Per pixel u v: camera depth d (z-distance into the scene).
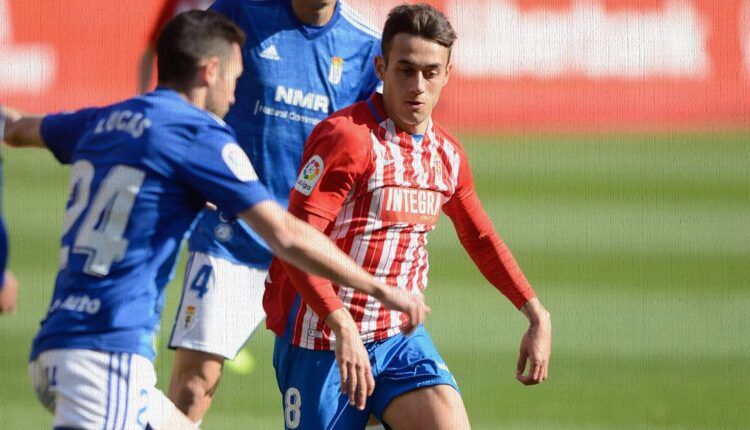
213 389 17.02
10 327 24.27
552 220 32.81
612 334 24.12
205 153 11.37
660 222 32.69
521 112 48.44
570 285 27.45
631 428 19.00
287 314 13.91
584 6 49.09
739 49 49.09
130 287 11.41
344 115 13.43
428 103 13.27
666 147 43.12
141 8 45.16
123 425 11.41
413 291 13.88
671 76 49.00
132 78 45.03
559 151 42.41
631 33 48.97
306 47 17.00
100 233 11.37
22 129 12.38
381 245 13.46
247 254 17.03
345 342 12.50
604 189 36.38
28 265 28.77
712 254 29.97
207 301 16.77
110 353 11.34
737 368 22.20
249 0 16.98
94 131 11.78
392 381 13.48
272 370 22.42
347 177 13.07
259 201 11.35
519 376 14.48
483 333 24.30
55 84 44.78
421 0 47.75
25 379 21.16
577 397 20.50
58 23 44.78
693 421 19.44
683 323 24.91
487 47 48.56
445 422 13.10
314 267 11.38
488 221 14.61
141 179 11.37
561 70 48.75
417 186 13.55
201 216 16.86
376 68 13.87
